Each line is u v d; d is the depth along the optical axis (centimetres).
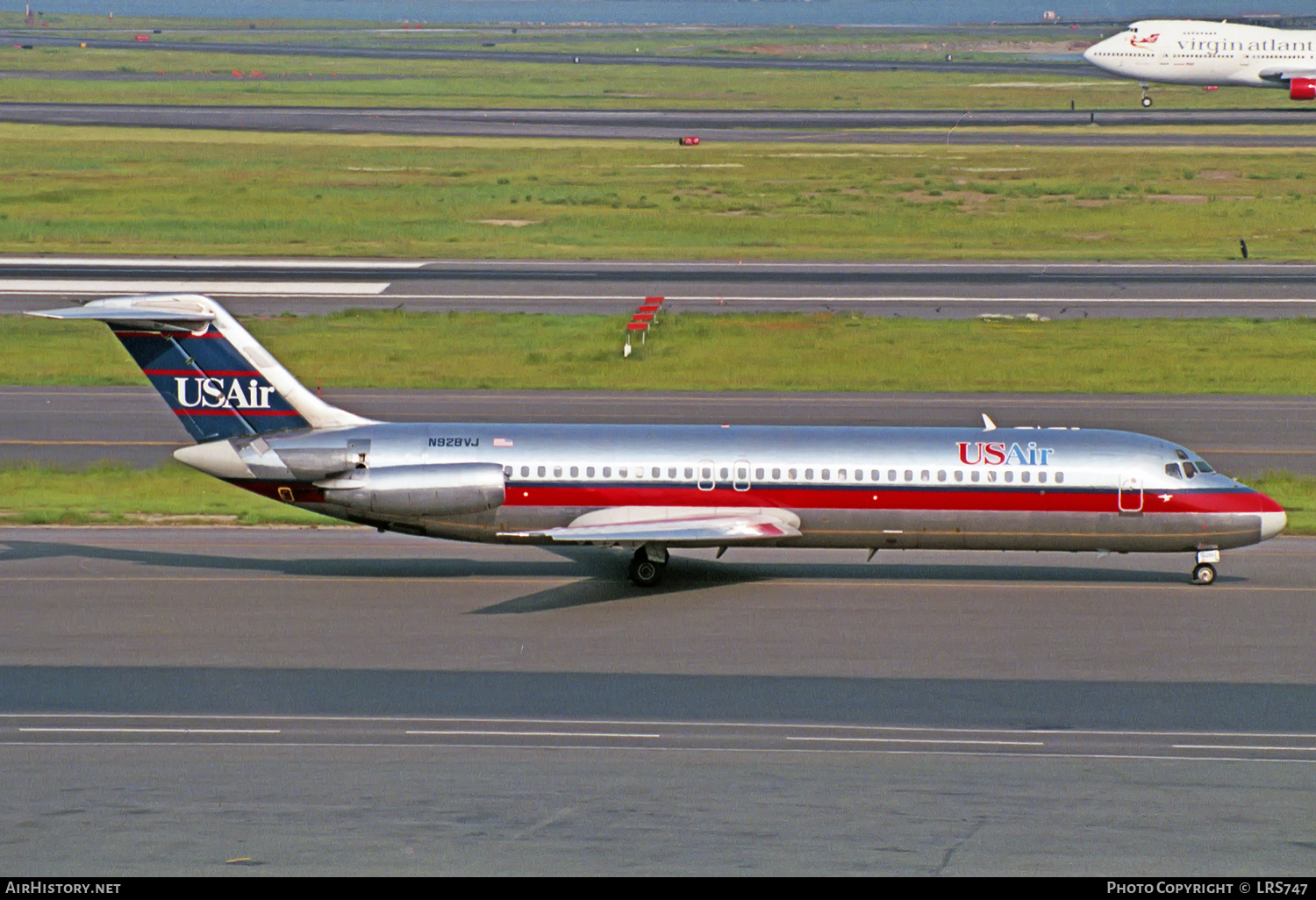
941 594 14200
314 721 10344
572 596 14000
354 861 8019
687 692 11069
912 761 9706
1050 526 14338
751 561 15688
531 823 8594
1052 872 7988
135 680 11200
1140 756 9825
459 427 14525
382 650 12081
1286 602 13975
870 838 8425
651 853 8181
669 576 14862
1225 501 14338
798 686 11250
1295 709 10819
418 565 15200
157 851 8138
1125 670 11725
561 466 14175
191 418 14425
